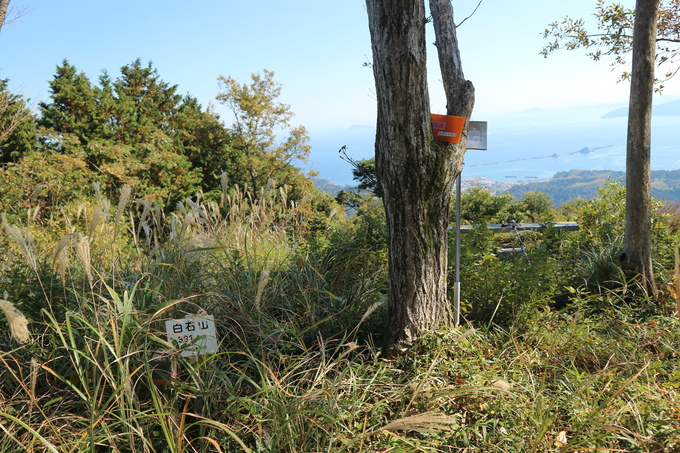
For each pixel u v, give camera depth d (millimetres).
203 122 23859
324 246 5285
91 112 19344
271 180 5516
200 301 3543
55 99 19250
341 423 2602
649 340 4059
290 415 2477
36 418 2613
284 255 5070
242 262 4266
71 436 2473
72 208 8867
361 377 3074
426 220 3588
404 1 3156
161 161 17703
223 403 2762
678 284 2521
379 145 3561
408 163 3459
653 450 2475
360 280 4586
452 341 3531
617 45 7766
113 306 3020
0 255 4312
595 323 4465
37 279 3422
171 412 2455
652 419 2719
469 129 3891
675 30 7730
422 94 3381
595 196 8250
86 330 2863
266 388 2631
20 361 2896
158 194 16375
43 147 16859
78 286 3520
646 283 5254
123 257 4379
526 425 2785
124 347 2699
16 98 12086
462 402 3039
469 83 3812
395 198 3553
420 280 3619
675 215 8562
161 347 2871
